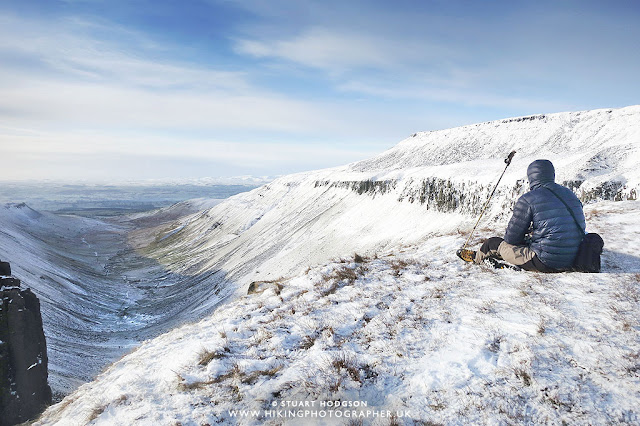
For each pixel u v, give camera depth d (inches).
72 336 1729.8
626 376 124.3
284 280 345.1
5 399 661.3
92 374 1293.1
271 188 6717.5
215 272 3191.4
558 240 205.0
